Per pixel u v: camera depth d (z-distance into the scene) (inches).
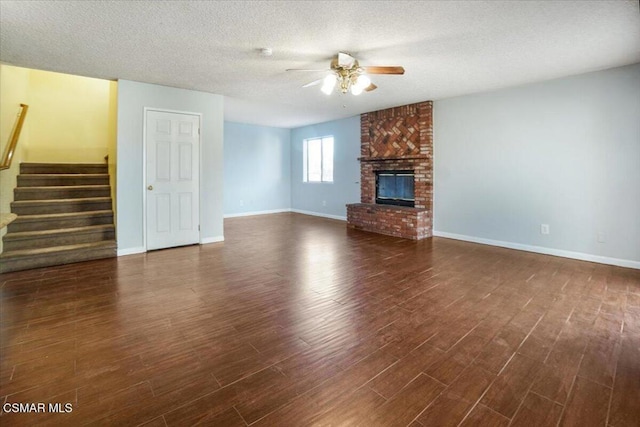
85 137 237.6
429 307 108.9
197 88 189.0
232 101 224.7
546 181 175.9
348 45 124.6
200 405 63.1
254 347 84.4
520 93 182.5
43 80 223.5
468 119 205.8
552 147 172.6
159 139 184.2
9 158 154.9
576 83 163.0
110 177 200.8
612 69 152.3
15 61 143.1
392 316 102.3
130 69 154.0
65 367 75.2
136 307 109.0
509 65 147.7
